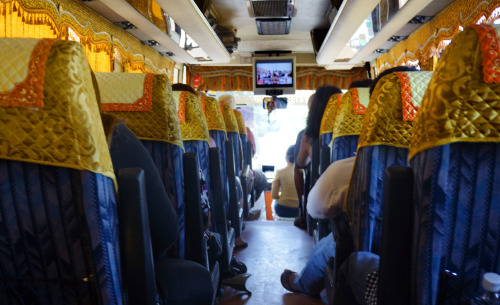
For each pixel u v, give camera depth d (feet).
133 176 2.97
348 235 5.32
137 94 4.91
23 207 2.82
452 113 2.78
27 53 2.60
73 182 2.76
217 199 8.02
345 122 7.28
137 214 3.01
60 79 2.59
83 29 14.98
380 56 25.31
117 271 3.03
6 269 2.98
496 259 3.02
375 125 4.42
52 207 2.82
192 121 7.04
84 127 2.67
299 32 27.78
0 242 2.89
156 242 4.01
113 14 16.53
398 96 4.32
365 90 7.36
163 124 4.97
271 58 31.30
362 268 4.12
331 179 5.74
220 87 32.60
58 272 2.99
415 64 18.98
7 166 2.74
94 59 16.29
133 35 20.31
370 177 4.55
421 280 3.08
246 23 25.99
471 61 2.72
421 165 2.97
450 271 3.08
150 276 3.16
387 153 4.45
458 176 2.89
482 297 2.89
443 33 15.53
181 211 5.29
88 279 2.99
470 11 13.28
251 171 17.81
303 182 14.52
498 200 2.90
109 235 2.90
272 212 20.20
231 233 9.62
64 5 13.51
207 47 23.41
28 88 2.58
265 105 31.91
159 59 24.91
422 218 2.98
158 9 16.70
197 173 5.35
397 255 3.14
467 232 2.99
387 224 3.14
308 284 7.72
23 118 2.64
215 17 24.00
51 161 2.70
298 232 13.20
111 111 4.92
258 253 11.13
